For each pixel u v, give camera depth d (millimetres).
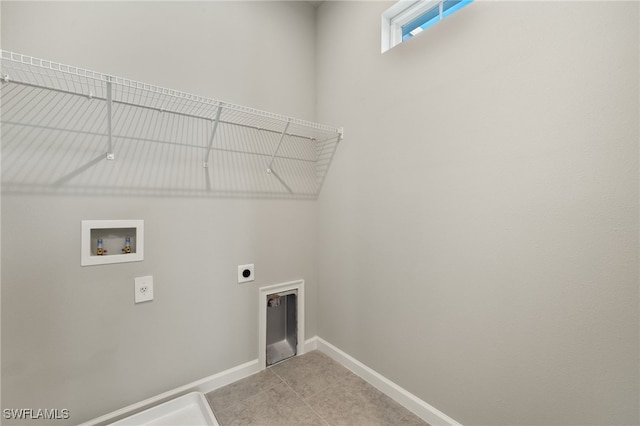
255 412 1397
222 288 1620
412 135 1412
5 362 1085
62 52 1161
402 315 1478
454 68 1224
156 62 1385
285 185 1892
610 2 832
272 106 1813
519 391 1051
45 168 1136
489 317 1128
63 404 1190
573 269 917
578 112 894
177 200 1457
